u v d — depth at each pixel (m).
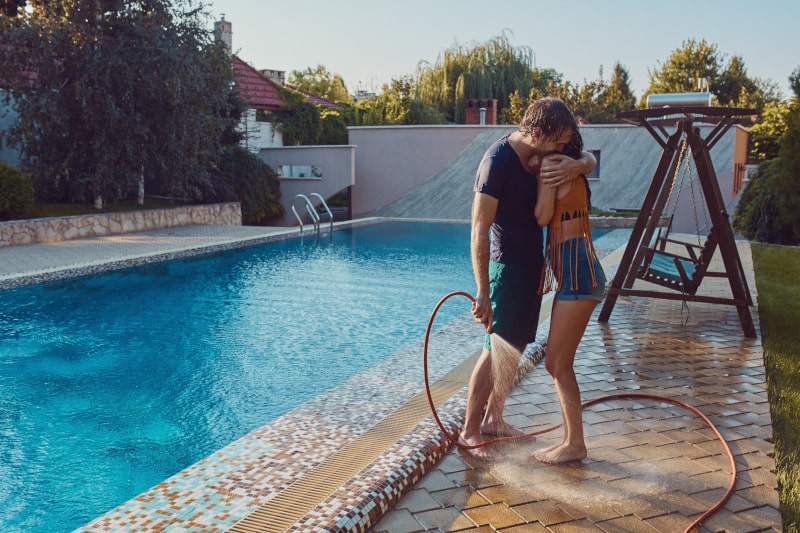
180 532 2.39
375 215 19.42
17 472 3.56
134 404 4.60
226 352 5.88
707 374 4.43
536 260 3.04
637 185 16.89
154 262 10.07
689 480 2.88
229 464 3.00
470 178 18.58
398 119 23.98
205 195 15.52
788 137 11.27
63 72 12.42
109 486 3.40
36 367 5.44
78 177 12.91
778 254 10.18
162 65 12.67
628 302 6.96
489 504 2.67
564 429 3.15
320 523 2.37
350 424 3.49
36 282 8.22
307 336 6.45
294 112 21.55
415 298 8.27
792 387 4.07
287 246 12.74
